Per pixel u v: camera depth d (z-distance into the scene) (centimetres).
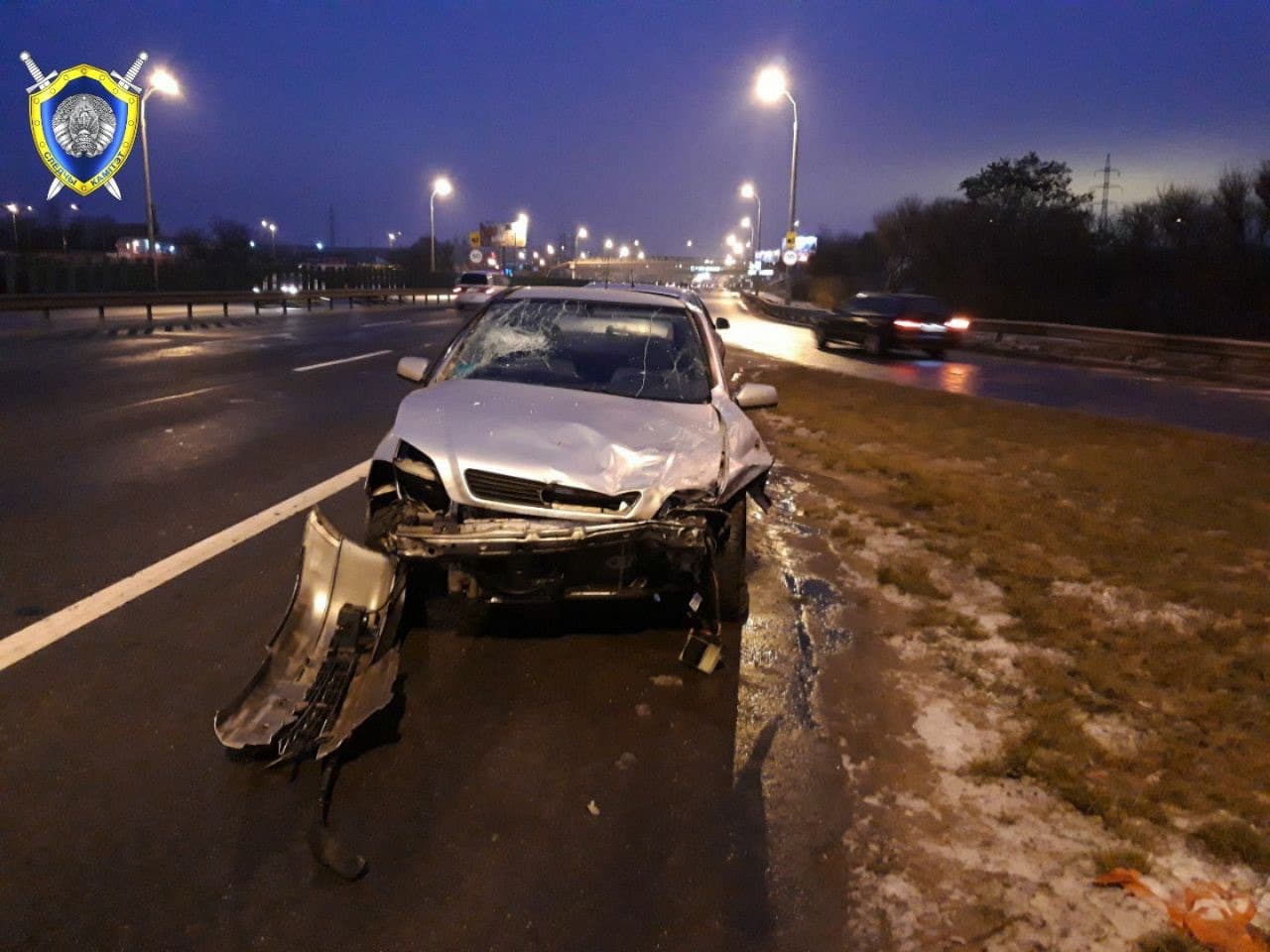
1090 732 412
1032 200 5431
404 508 435
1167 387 2106
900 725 413
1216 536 730
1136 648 500
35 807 313
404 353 1983
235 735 341
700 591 446
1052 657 490
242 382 1403
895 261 5994
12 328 2366
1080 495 864
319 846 297
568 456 434
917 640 509
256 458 854
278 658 380
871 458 995
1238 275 3800
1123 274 4469
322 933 266
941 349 2627
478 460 428
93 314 3139
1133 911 297
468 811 330
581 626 498
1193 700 442
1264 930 291
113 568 539
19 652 424
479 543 402
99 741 355
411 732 381
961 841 330
